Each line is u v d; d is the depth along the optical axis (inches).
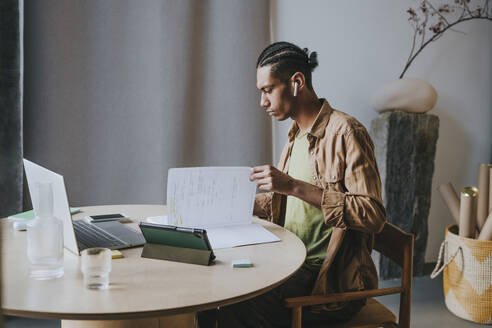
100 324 40.0
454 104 117.1
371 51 108.2
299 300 44.3
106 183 90.1
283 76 52.1
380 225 46.5
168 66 91.2
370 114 109.5
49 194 33.9
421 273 105.5
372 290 48.0
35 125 84.5
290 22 102.1
